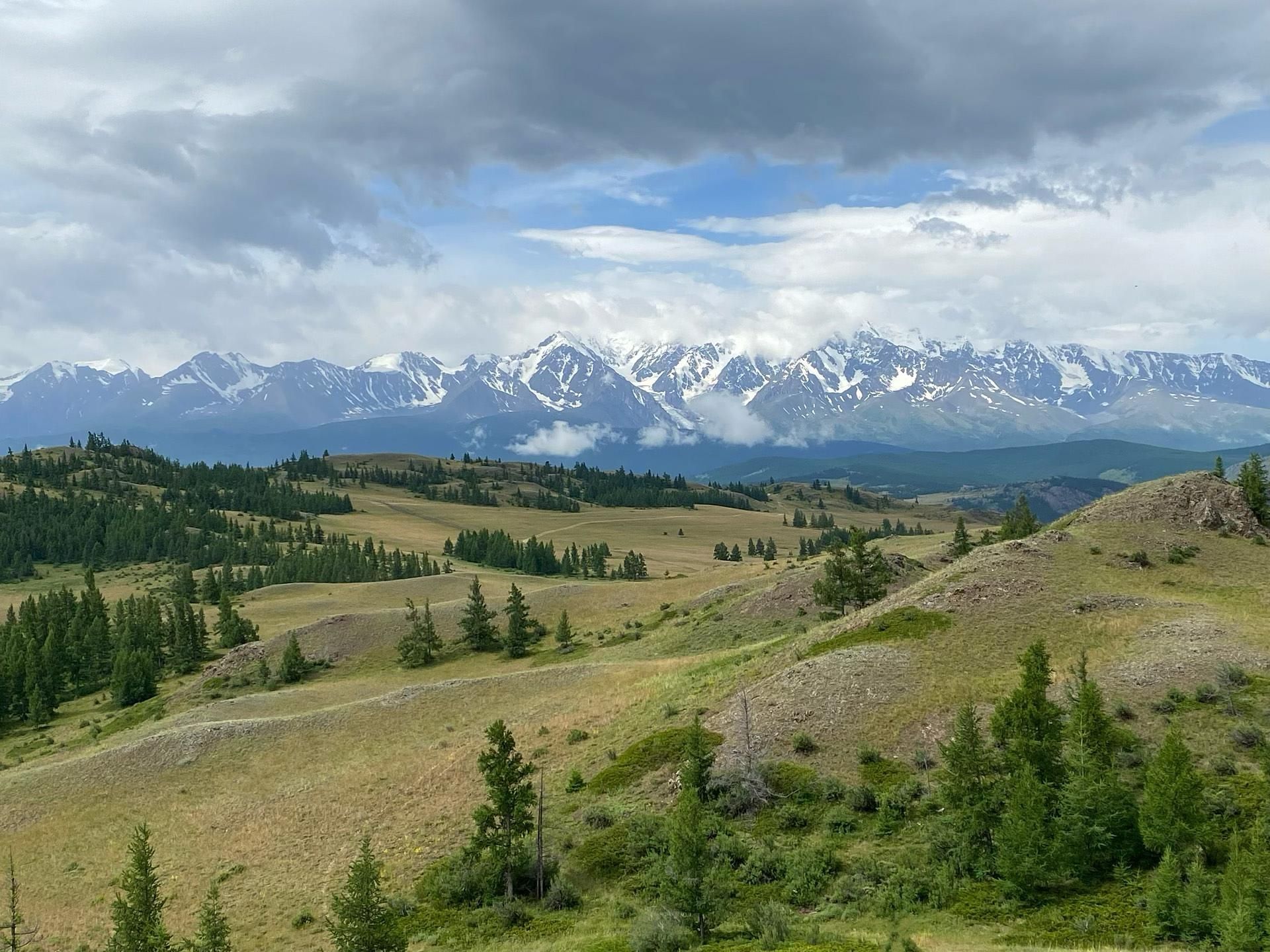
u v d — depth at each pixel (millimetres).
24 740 127062
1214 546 79000
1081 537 81938
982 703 54156
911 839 44156
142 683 139250
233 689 129250
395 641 141250
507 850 47000
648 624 129625
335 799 65750
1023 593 69125
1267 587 68875
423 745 75938
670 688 73312
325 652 138250
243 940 46719
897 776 49469
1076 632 61875
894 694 57375
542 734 69500
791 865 43500
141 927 41656
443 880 47844
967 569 76750
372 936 39031
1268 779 40750
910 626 66812
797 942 35312
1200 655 54781
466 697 87875
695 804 40750
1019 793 39406
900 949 33188
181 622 154250
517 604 133375
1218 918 32562
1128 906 36156
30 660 134875
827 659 64125
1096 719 43375
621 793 54938
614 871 47125
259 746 81625
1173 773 38406
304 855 56969
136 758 80812
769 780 51500
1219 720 47875
